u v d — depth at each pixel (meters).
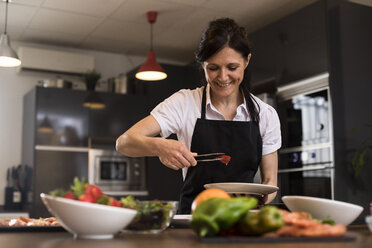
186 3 3.90
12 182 4.68
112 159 4.65
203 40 1.62
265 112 1.89
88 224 0.93
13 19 4.26
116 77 4.91
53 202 0.93
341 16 3.44
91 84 4.72
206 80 1.88
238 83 1.66
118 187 4.63
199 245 0.81
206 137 1.84
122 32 4.61
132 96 4.84
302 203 1.18
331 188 3.22
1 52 3.59
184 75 5.07
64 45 5.02
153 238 0.95
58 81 4.55
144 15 4.15
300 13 3.59
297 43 3.60
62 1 3.85
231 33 1.57
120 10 4.05
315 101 3.41
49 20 4.29
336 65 3.34
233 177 1.85
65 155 4.45
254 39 4.09
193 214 0.90
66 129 4.48
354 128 3.17
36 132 4.36
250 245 0.80
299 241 0.85
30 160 4.40
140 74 4.11
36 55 4.71
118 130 4.73
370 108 3.46
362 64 3.47
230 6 3.96
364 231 1.11
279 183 3.72
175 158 1.53
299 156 3.54
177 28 4.49
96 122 4.64
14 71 4.84
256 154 1.87
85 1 3.86
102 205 0.92
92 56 4.95
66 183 4.40
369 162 3.39
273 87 4.00
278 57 3.79
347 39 3.43
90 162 4.56
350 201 3.26
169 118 1.83
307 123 3.47
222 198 0.89
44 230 1.19
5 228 1.17
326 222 0.98
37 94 4.41
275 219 0.86
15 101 4.82
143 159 4.78
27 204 4.40
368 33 3.55
